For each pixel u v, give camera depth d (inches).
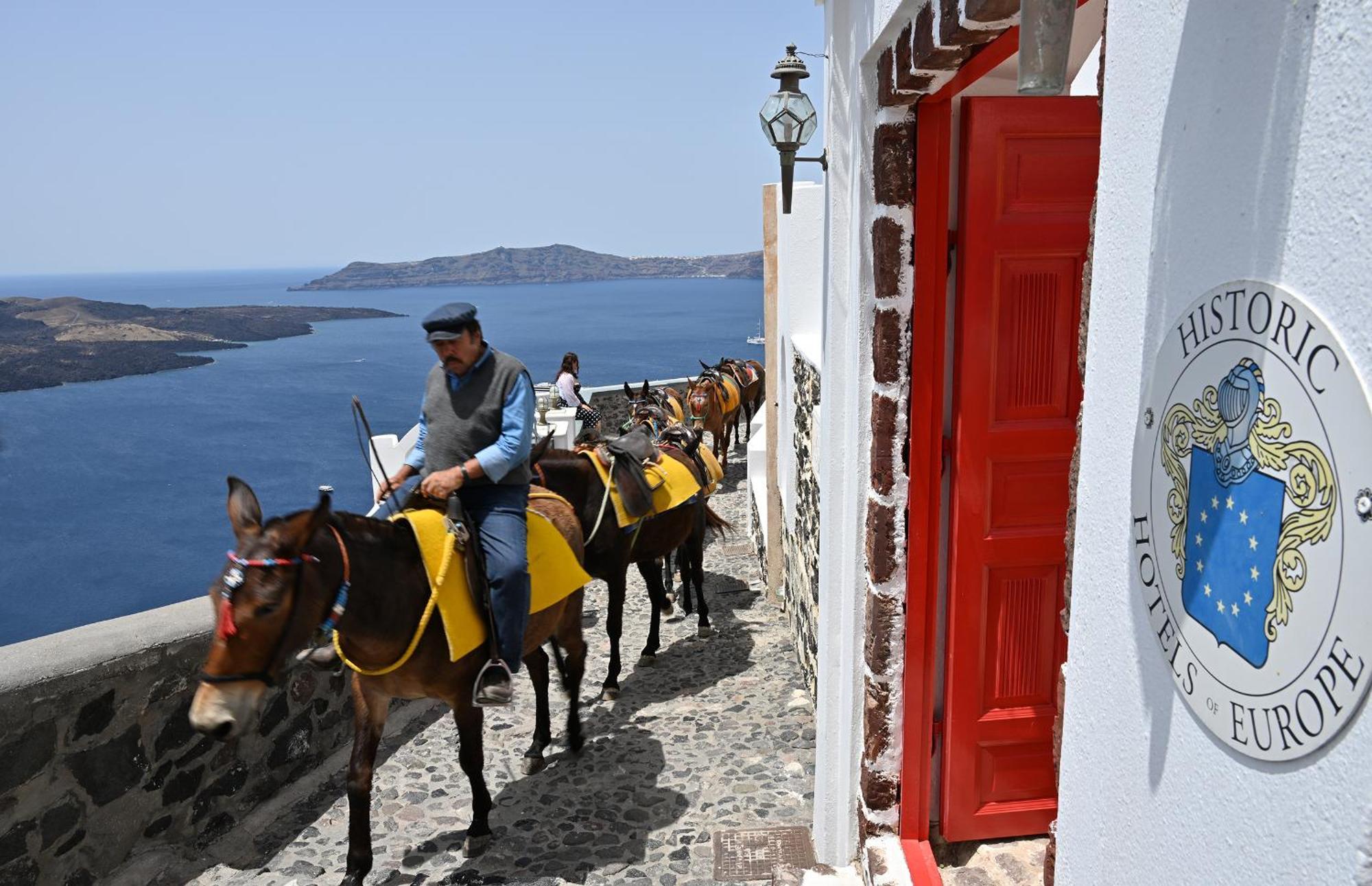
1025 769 138.8
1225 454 43.6
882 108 120.8
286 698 194.9
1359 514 34.3
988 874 135.0
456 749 214.5
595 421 507.2
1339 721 35.6
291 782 196.4
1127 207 55.1
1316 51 36.7
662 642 286.2
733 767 200.8
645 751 211.3
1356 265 34.3
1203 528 45.7
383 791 195.9
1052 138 121.0
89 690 156.3
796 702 234.2
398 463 347.9
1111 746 57.5
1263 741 40.9
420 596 150.3
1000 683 135.0
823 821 155.4
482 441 160.2
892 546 131.5
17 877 148.3
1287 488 38.9
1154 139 51.4
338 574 136.9
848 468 140.6
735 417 638.5
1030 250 123.3
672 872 163.0
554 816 184.1
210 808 178.1
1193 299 46.7
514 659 159.8
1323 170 36.2
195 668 172.4
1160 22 50.6
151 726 166.6
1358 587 34.4
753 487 397.1
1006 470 128.8
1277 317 39.4
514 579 159.3
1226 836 44.2
